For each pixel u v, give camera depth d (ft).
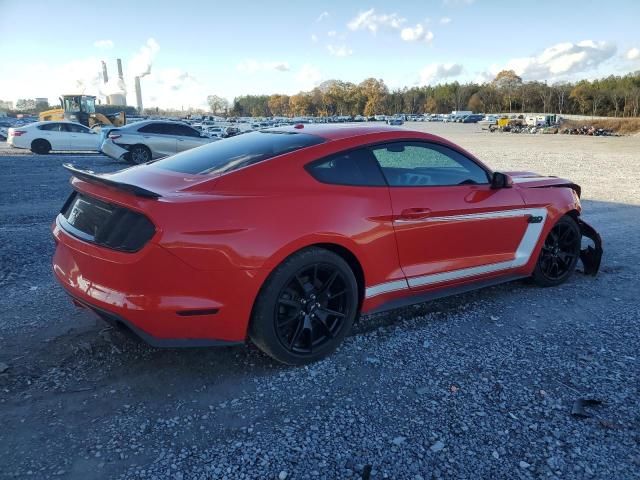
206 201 9.12
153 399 9.17
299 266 9.84
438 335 12.00
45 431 8.20
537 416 8.84
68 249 9.90
